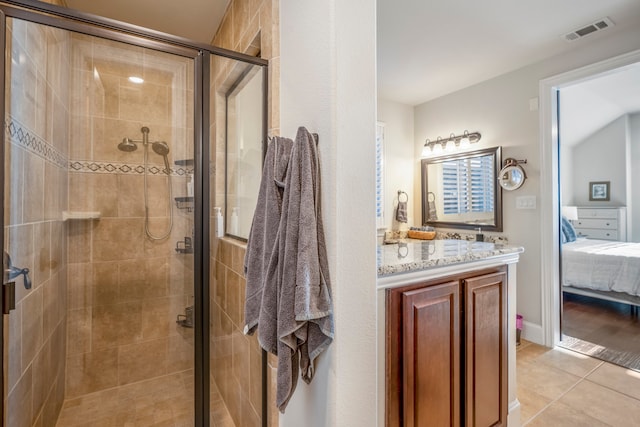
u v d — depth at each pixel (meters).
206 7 2.00
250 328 1.08
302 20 1.09
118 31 1.33
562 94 3.90
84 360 1.85
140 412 1.76
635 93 3.91
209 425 1.61
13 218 1.21
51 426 1.61
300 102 1.11
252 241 1.12
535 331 2.66
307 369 0.97
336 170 0.93
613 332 2.84
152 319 1.92
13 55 1.17
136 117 1.89
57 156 1.66
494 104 3.02
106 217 1.92
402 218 3.65
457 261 1.26
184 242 1.85
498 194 2.94
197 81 1.54
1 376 1.13
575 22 2.13
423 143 3.76
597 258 3.25
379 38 2.34
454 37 2.33
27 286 1.33
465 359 1.29
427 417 1.16
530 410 1.75
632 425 1.62
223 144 1.68
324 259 0.93
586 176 5.23
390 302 1.09
